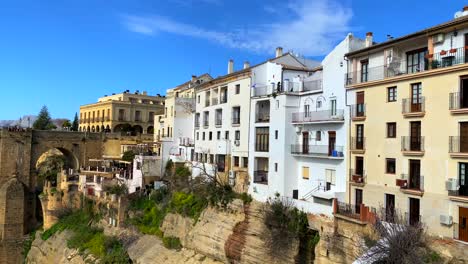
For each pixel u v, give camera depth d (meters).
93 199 59.81
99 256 50.47
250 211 40.03
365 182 32.97
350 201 34.31
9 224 65.19
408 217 29.19
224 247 40.72
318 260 32.91
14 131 67.69
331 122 36.47
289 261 35.00
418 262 24.27
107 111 96.19
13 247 64.88
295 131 40.72
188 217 46.25
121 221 53.56
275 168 41.06
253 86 45.94
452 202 26.50
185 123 67.50
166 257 44.97
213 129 53.91
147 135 83.44
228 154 49.53
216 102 53.94
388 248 25.58
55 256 56.78
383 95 31.92
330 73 37.59
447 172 26.95
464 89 26.44
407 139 29.72
